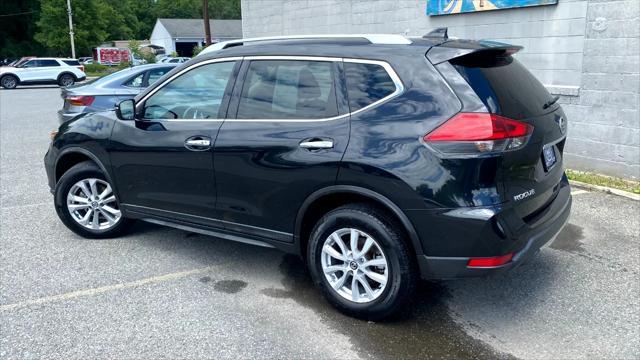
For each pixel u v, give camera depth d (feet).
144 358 10.23
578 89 22.81
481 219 9.77
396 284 10.79
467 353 10.33
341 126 11.09
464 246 10.02
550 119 11.55
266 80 12.45
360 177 10.69
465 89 10.14
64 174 16.08
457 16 28.37
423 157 10.12
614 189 20.18
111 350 10.50
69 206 16.25
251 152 12.17
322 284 11.82
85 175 15.99
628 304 12.09
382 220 10.76
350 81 11.27
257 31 45.16
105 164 15.29
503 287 13.02
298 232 12.07
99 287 13.21
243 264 14.60
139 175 14.58
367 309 11.21
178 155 13.48
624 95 21.31
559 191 12.57
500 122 9.90
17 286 13.26
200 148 13.00
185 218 14.02
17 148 31.94
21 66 95.96
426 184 10.07
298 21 40.22
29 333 11.13
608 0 21.20
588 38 22.08
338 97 11.33
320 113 11.50
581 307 12.01
